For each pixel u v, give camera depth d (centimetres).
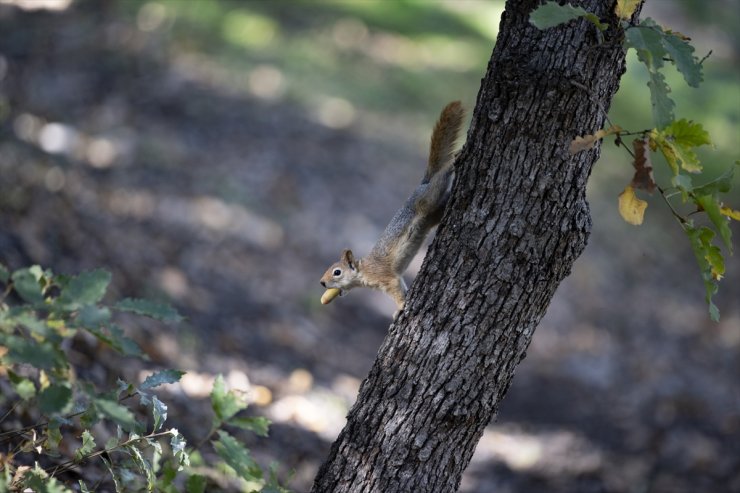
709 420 1284
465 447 516
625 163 2342
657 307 1731
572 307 1611
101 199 1301
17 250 979
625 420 1254
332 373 1170
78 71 1703
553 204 484
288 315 1266
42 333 423
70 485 605
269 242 1430
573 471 1085
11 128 1360
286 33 2262
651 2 3412
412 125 2070
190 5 2150
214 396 578
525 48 478
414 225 603
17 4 1964
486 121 489
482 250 491
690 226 443
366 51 2361
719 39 3297
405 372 510
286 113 1867
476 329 496
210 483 728
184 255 1277
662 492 1062
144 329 980
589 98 474
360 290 1451
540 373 1384
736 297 1905
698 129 398
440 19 2803
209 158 1577
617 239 1923
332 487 526
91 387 439
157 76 1795
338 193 1648
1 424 629
